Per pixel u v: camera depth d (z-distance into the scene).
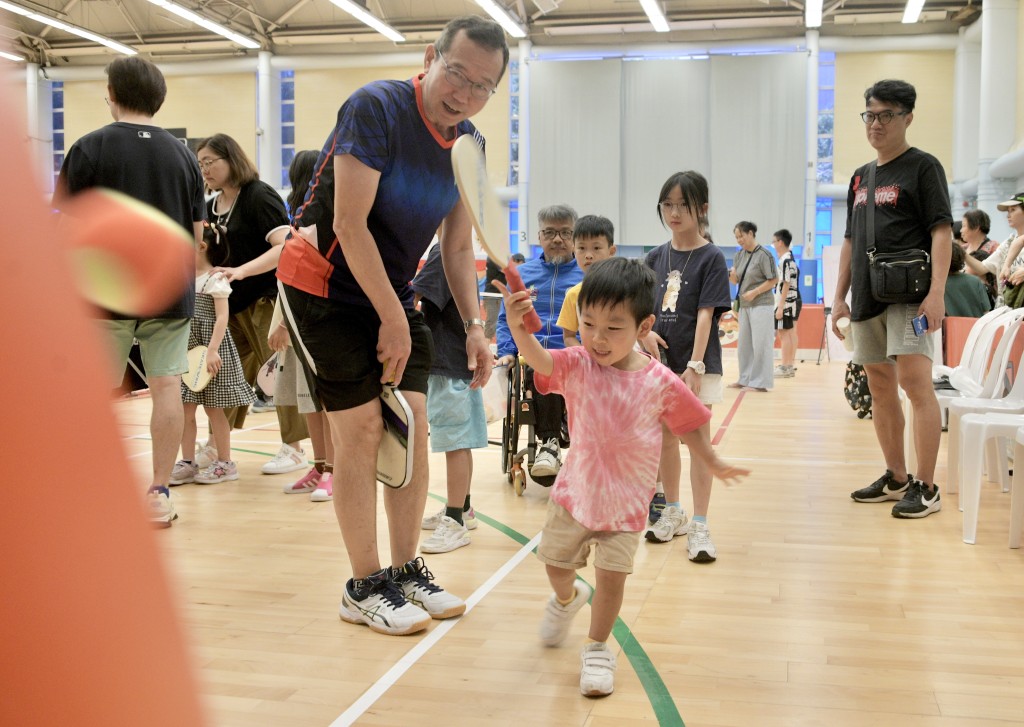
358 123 2.30
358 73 18.02
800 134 16.34
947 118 16.22
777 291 11.41
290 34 17.58
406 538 2.73
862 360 4.20
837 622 2.67
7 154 0.26
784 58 16.28
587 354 2.36
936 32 16.08
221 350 4.65
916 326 3.92
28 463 0.27
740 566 3.25
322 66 17.95
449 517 3.57
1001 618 2.70
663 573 3.17
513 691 2.16
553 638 2.44
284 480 4.81
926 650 2.45
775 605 2.82
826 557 3.37
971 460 3.58
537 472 4.23
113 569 0.29
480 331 2.86
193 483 4.73
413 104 2.38
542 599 2.87
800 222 16.47
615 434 2.24
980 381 4.76
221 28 16.55
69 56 18.98
